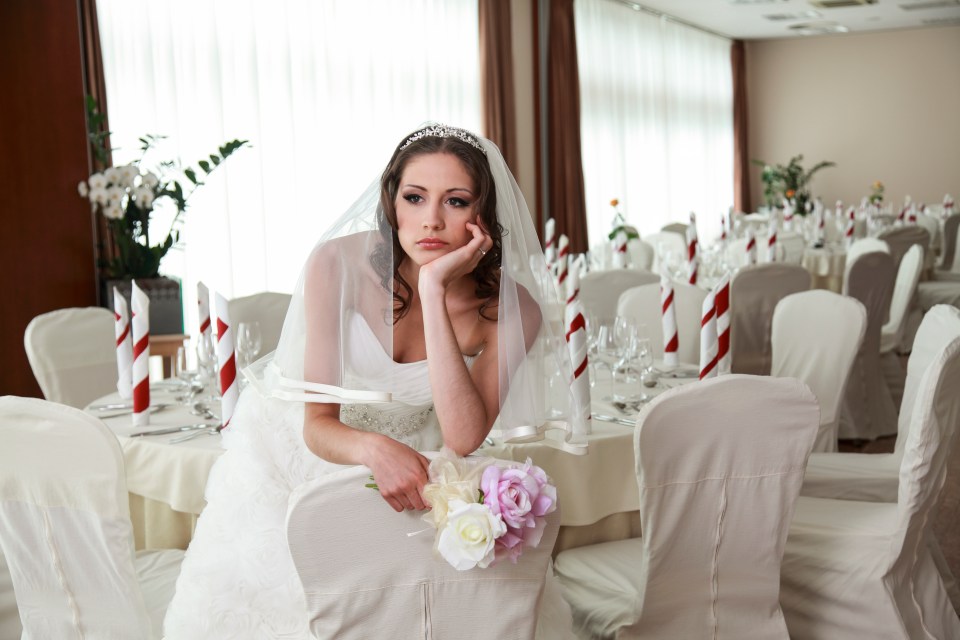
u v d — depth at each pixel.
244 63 6.65
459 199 1.59
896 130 14.16
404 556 1.39
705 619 1.98
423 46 8.11
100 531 1.74
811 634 2.30
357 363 1.71
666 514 1.86
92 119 5.17
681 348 3.97
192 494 2.42
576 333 2.43
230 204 6.58
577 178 10.09
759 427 1.86
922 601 2.33
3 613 2.25
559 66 9.84
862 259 4.70
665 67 12.06
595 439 2.44
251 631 1.68
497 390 1.69
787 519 1.94
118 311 2.98
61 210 4.95
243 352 2.82
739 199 14.23
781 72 14.61
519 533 1.31
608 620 2.09
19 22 4.80
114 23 5.84
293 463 1.75
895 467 2.89
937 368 2.07
